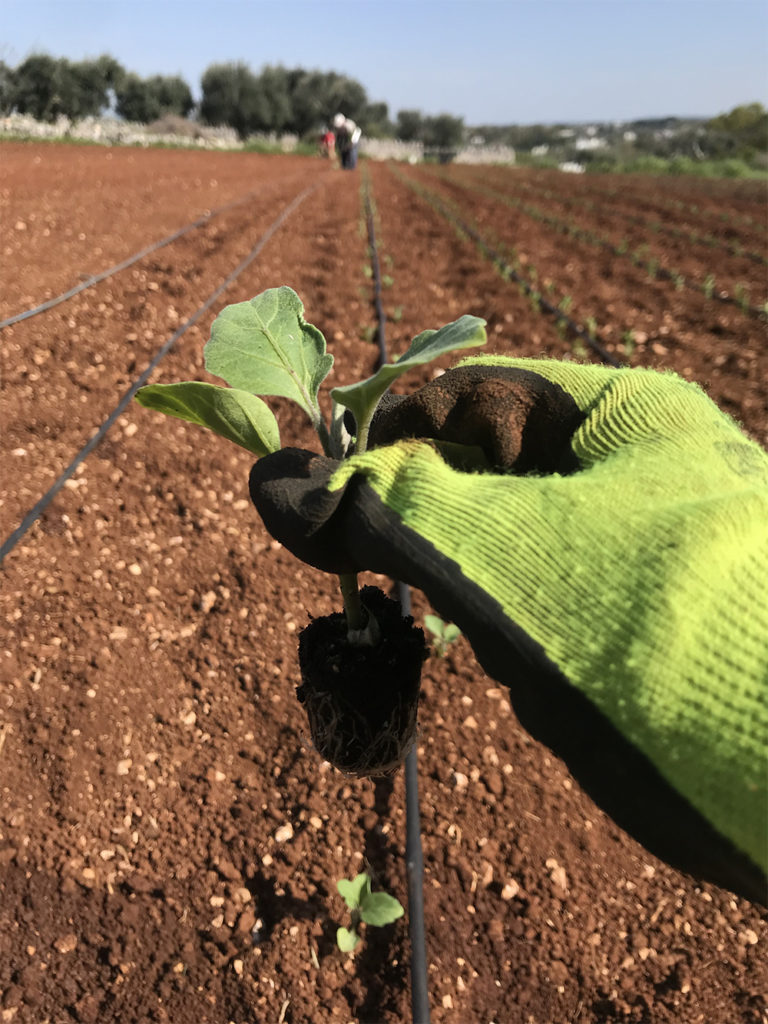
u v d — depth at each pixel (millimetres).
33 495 3156
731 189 15953
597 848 1929
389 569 921
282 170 18781
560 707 739
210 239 7824
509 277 7000
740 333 5504
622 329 5590
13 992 1615
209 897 1806
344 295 6184
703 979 1671
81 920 1746
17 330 4688
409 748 1422
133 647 2465
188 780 2064
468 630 825
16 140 18953
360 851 1896
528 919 1771
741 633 669
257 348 1076
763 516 740
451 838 1928
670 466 861
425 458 942
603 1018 1617
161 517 3162
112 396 4059
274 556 2975
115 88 33812
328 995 1644
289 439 3824
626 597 722
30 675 2312
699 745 654
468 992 1647
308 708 1303
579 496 818
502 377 1035
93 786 2020
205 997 1634
